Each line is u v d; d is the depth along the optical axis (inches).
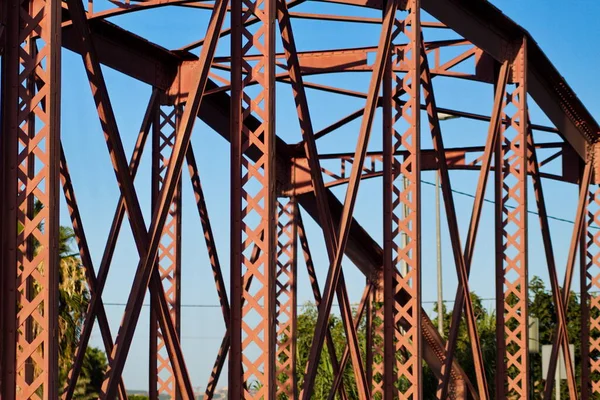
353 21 753.6
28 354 388.8
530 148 906.7
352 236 1010.7
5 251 391.5
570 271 1019.9
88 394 1494.8
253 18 675.4
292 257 876.0
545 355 962.7
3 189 393.7
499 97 775.7
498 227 791.7
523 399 777.6
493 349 1469.0
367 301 1003.3
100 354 1517.0
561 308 959.6
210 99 812.6
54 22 397.1
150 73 731.4
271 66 502.3
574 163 1045.2
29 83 531.2
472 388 1184.8
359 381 676.7
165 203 481.7
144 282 470.9
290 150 903.7
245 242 498.0
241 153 499.2
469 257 739.4
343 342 1486.2
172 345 566.3
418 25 640.4
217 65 779.4
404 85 637.3
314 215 959.0
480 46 755.4
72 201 605.9
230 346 490.3
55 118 395.2
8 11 398.9
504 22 765.3
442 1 701.9
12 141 394.9
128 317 463.2
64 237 1157.1
